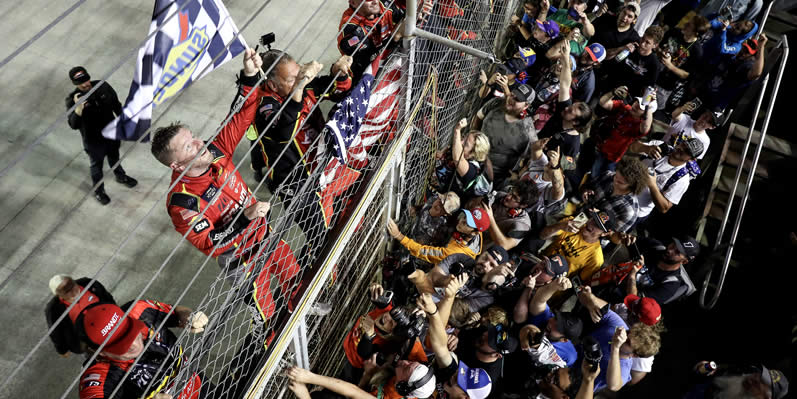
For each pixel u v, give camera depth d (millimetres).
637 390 4652
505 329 3521
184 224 2508
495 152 4750
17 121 5141
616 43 5961
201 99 5422
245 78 2562
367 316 3369
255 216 2541
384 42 3715
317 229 2799
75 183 4770
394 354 3301
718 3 6621
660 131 6156
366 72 2777
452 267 3605
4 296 4094
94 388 2404
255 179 4836
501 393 3574
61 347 2703
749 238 5820
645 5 6531
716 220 5973
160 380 2529
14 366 3795
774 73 7184
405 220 4344
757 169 6234
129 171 4891
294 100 2822
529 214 4410
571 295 4352
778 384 3525
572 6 5715
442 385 3330
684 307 5277
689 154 4617
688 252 4211
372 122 3033
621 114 5160
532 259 4090
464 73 4758
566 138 4723
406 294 4051
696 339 5047
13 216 4512
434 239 3967
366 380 3271
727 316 5207
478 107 5617
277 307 2717
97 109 4250
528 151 4770
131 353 2449
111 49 5879
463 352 3676
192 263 4461
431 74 3693
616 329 3488
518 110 4523
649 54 5895
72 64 5668
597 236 4070
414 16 2910
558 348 3697
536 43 5328
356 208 2863
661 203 4707
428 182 4535
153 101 1845
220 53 2100
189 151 2432
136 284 4281
